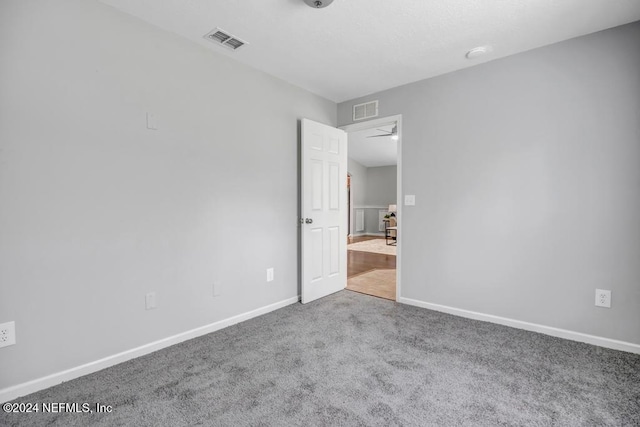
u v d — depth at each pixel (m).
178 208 2.25
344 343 2.25
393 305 3.12
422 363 1.95
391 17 2.01
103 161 1.88
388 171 9.73
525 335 2.38
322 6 1.84
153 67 2.10
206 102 2.41
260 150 2.83
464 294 2.80
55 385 1.72
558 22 2.06
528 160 2.45
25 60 1.61
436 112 2.93
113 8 1.91
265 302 2.90
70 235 1.77
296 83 3.13
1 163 1.55
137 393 1.65
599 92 2.17
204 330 2.41
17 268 1.60
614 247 2.13
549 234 2.38
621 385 1.70
